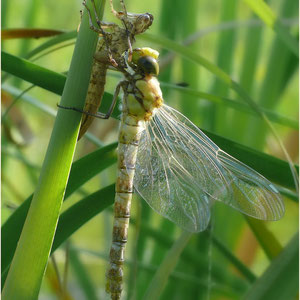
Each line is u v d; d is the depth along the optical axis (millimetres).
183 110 412
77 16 474
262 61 445
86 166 320
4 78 354
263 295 311
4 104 393
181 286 396
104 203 319
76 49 302
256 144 406
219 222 408
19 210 316
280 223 454
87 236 463
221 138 336
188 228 335
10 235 315
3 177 403
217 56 417
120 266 335
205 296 395
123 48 333
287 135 429
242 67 412
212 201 339
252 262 417
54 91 320
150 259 413
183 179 340
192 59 344
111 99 335
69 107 301
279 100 405
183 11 416
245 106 353
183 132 340
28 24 432
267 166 330
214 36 488
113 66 325
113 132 428
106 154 322
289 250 315
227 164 333
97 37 302
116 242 336
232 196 333
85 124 326
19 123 397
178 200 339
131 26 331
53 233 302
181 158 340
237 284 397
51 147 300
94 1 301
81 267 402
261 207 330
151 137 344
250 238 412
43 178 300
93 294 401
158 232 384
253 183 330
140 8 489
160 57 410
